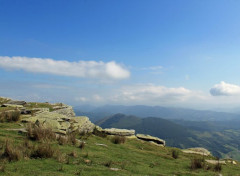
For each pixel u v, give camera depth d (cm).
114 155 1961
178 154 2905
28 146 1502
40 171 1088
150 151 2748
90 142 2431
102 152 1962
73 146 1928
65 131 2539
